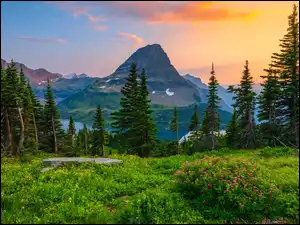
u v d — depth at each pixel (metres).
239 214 9.30
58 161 19.56
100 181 14.44
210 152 27.08
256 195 9.95
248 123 41.34
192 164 16.06
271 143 36.22
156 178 15.52
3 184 14.69
